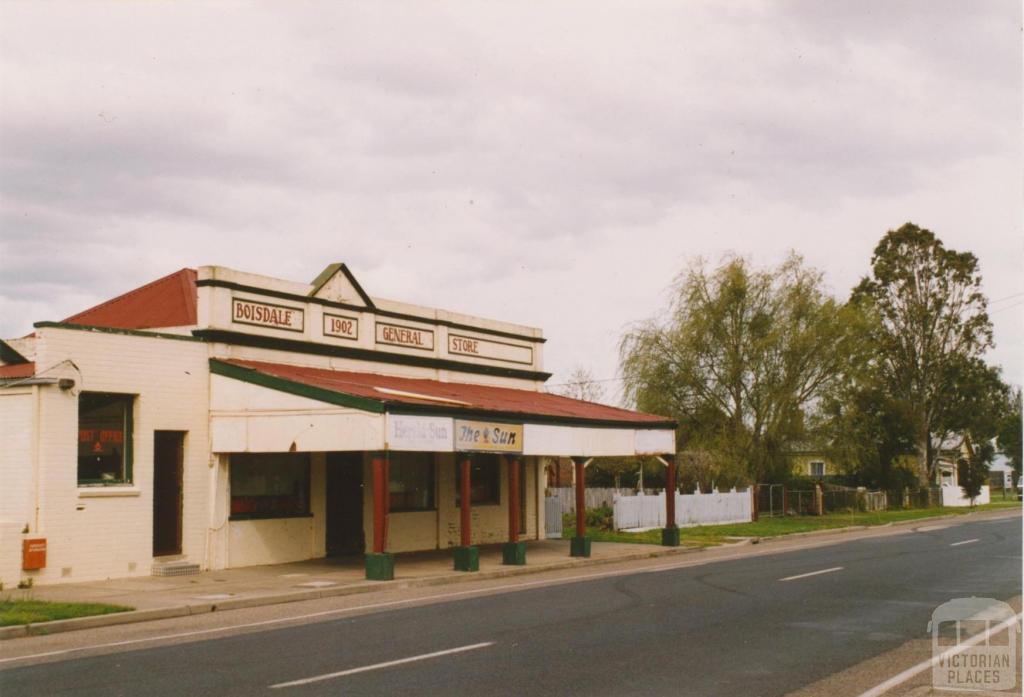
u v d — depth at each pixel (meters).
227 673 10.02
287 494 22.53
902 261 67.69
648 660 10.79
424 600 16.61
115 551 18.73
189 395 20.44
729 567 22.44
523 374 31.23
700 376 44.38
